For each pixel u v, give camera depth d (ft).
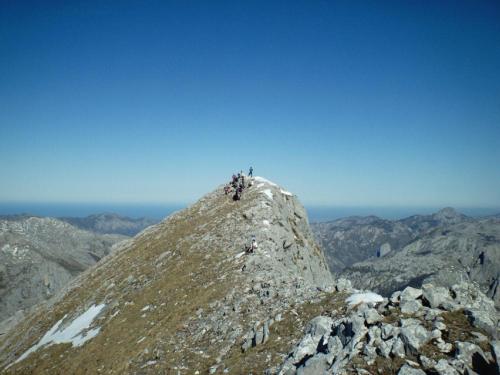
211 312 105.60
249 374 66.08
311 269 191.72
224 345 85.35
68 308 186.09
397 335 50.72
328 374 49.96
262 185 232.12
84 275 258.16
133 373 90.33
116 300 156.15
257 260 134.21
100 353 116.47
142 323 121.70
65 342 143.43
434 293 58.39
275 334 77.20
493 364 43.34
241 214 191.11
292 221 217.56
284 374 58.90
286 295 96.89
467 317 53.26
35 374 129.18
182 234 200.44
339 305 77.66
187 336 98.12
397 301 61.05
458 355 45.47
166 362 88.07
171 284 141.69
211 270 141.18
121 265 205.77
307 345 62.28
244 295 107.86
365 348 51.03
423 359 46.29
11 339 209.56
